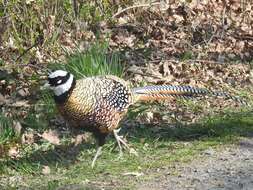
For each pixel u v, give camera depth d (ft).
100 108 34.65
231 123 43.45
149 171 35.73
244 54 58.65
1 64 49.65
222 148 39.47
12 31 52.13
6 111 42.78
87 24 57.52
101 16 59.67
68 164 36.60
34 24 53.21
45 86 34.50
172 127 42.57
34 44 51.65
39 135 39.88
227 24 65.10
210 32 61.72
